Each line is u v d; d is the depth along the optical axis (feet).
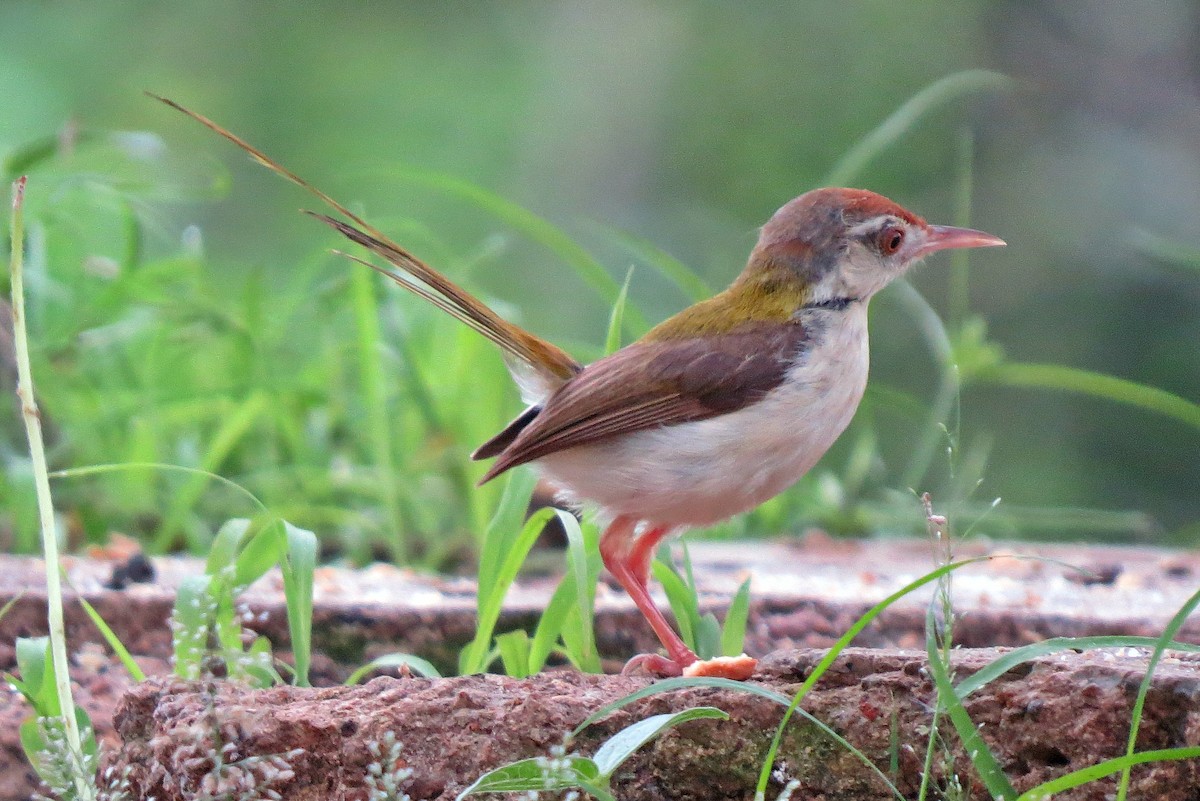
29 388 22.00
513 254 71.97
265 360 45.03
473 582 32.81
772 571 35.73
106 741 24.04
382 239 28.35
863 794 18.98
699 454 26.94
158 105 74.18
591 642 24.02
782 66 75.41
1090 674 18.40
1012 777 18.49
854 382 28.40
